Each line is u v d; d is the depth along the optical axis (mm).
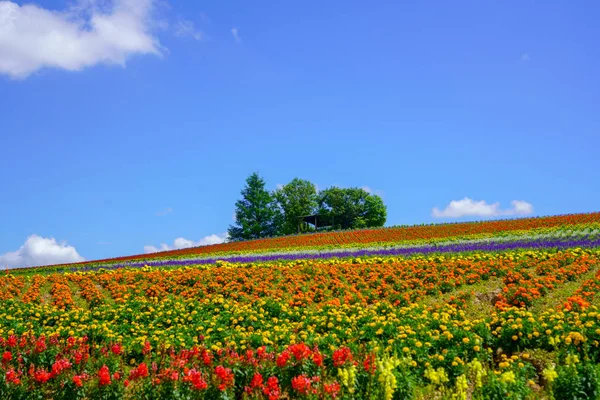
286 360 8133
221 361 8750
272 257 27672
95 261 36625
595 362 8984
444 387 8438
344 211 73875
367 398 7461
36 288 19094
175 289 18562
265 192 68375
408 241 34312
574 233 28188
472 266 18609
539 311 13500
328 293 16828
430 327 11625
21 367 9383
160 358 9422
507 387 7527
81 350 9320
